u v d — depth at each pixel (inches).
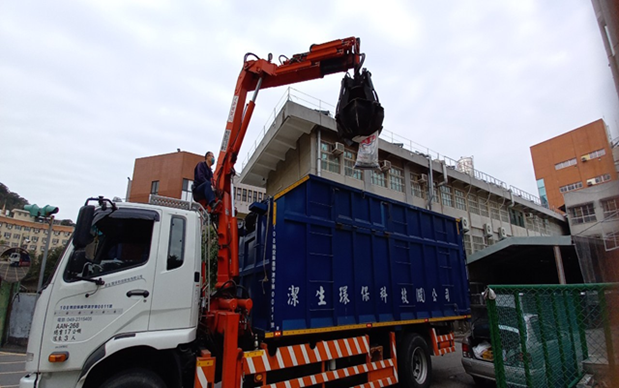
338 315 205.8
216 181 213.9
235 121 220.7
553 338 133.8
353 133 205.3
